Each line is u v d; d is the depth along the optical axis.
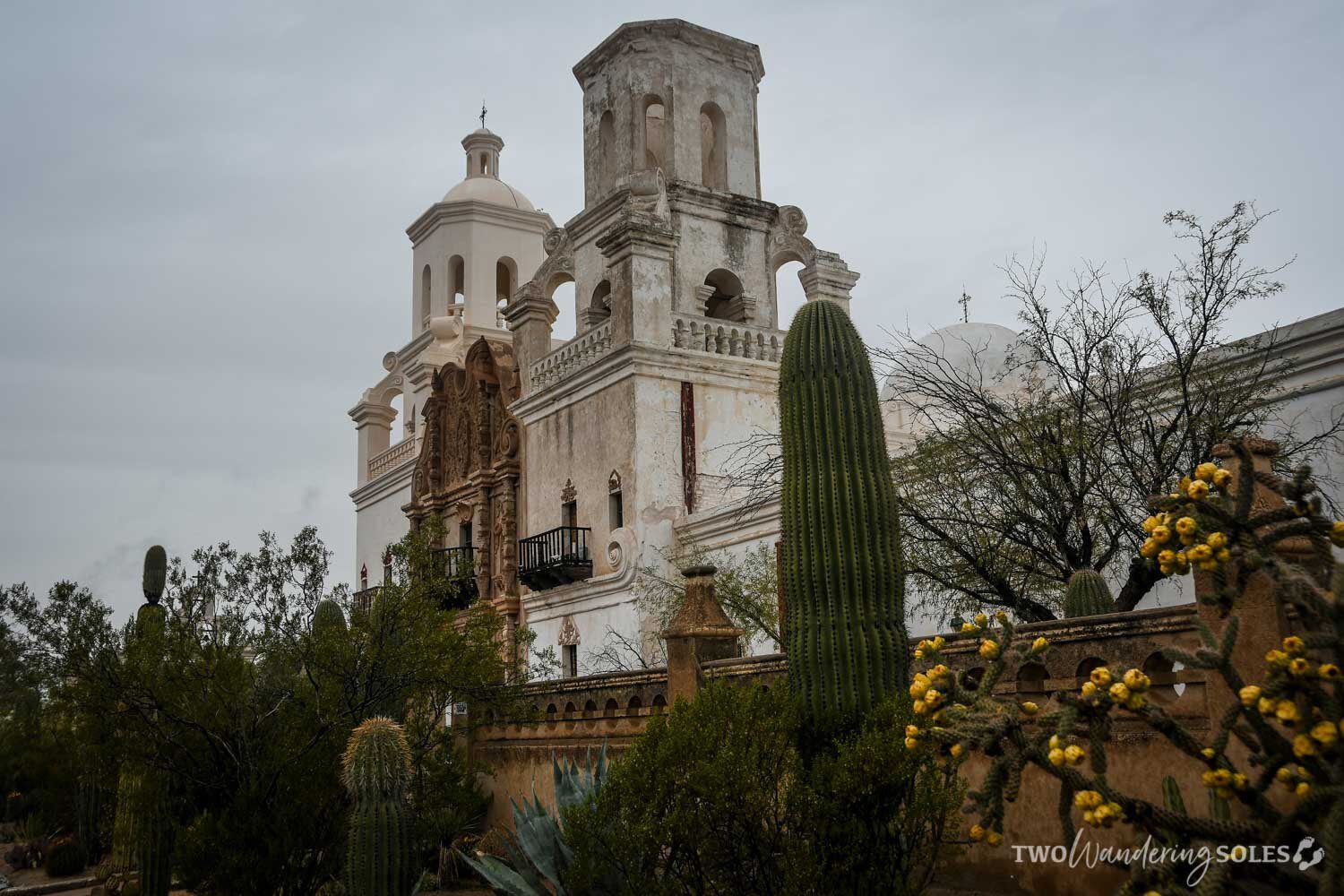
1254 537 5.09
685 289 25.64
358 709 13.63
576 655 23.92
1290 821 4.66
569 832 8.54
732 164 27.81
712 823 7.98
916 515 14.15
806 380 9.02
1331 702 4.66
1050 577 13.93
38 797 26.00
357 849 11.34
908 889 7.88
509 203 37.75
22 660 13.91
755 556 19.36
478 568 27.19
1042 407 14.50
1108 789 4.91
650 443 22.91
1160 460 12.98
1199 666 5.00
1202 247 14.09
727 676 11.02
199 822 12.55
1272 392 14.07
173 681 12.98
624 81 27.45
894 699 8.21
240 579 14.25
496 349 29.00
